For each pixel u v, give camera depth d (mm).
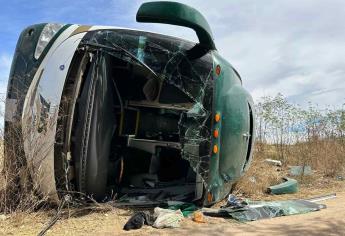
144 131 6531
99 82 5355
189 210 5676
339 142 12625
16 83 5543
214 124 5711
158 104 6266
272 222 5477
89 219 5238
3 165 5375
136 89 6281
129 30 5703
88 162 5270
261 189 7988
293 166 10906
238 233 4898
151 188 6555
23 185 5320
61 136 5219
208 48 5840
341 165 11070
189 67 5633
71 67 5391
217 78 5785
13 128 5398
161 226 4988
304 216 5887
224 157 5957
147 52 5543
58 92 5242
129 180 6598
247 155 7102
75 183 5379
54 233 4723
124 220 5246
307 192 8188
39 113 5250
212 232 4887
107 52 5461
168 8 5367
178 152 6695
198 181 5723
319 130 12766
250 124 7086
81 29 5637
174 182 6855
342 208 6500
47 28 5680
